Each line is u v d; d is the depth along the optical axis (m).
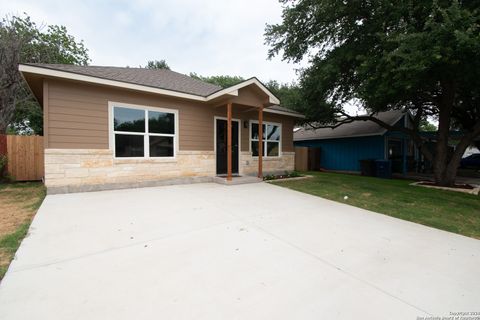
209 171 8.53
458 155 9.66
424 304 1.98
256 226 3.81
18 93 11.20
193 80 11.15
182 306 1.85
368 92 8.28
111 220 3.88
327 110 11.48
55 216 4.03
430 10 6.55
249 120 9.68
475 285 2.29
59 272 2.30
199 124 8.25
